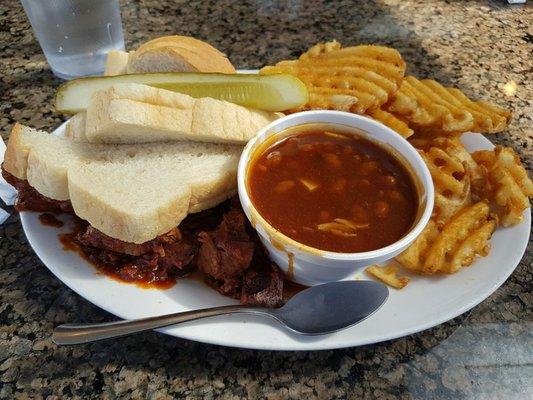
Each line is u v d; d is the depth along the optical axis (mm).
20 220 280
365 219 243
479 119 298
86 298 231
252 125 273
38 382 221
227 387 223
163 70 308
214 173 265
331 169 263
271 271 251
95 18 354
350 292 235
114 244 245
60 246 250
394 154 270
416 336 245
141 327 216
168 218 245
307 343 217
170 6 461
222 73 280
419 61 418
